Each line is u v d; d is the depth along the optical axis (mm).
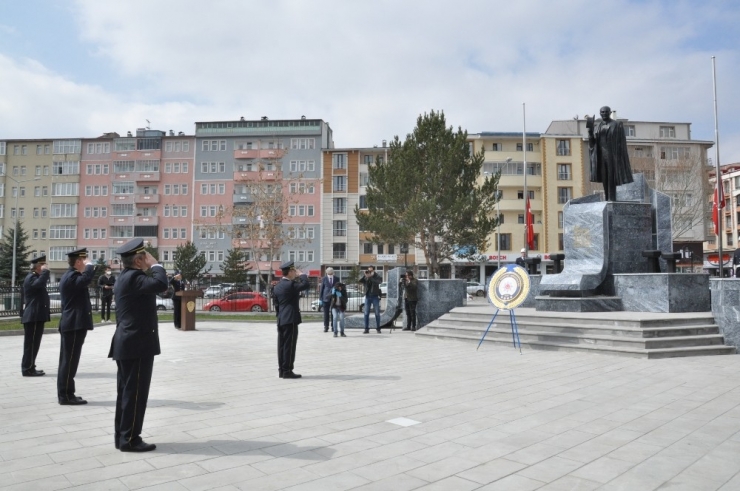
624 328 11992
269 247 39281
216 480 4512
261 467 4832
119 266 63812
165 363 11109
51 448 5367
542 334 12883
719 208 28156
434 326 15961
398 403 7348
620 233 15922
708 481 4500
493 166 58562
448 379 9109
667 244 16969
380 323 18125
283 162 62531
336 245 60969
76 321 7328
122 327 5340
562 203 58094
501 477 4605
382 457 5121
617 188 18016
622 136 16734
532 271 20141
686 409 6934
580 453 5230
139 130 66688
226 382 8945
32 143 67188
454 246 34875
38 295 9508
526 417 6582
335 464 4922
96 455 5156
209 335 17188
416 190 32594
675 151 57094
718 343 11875
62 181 66250
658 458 5074
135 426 5281
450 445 5496
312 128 62625
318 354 12289
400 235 32406
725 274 34469
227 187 63625
